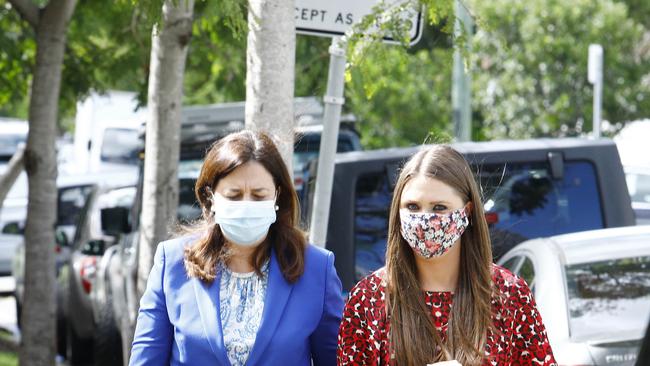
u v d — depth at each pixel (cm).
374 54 984
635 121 3653
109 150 2862
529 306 674
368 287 685
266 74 910
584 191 1322
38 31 1502
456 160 675
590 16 3619
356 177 1284
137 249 1575
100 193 2180
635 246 1042
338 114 984
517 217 1312
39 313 1538
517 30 3622
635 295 989
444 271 680
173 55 1236
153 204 1241
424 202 666
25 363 1541
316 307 711
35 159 1513
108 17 1809
